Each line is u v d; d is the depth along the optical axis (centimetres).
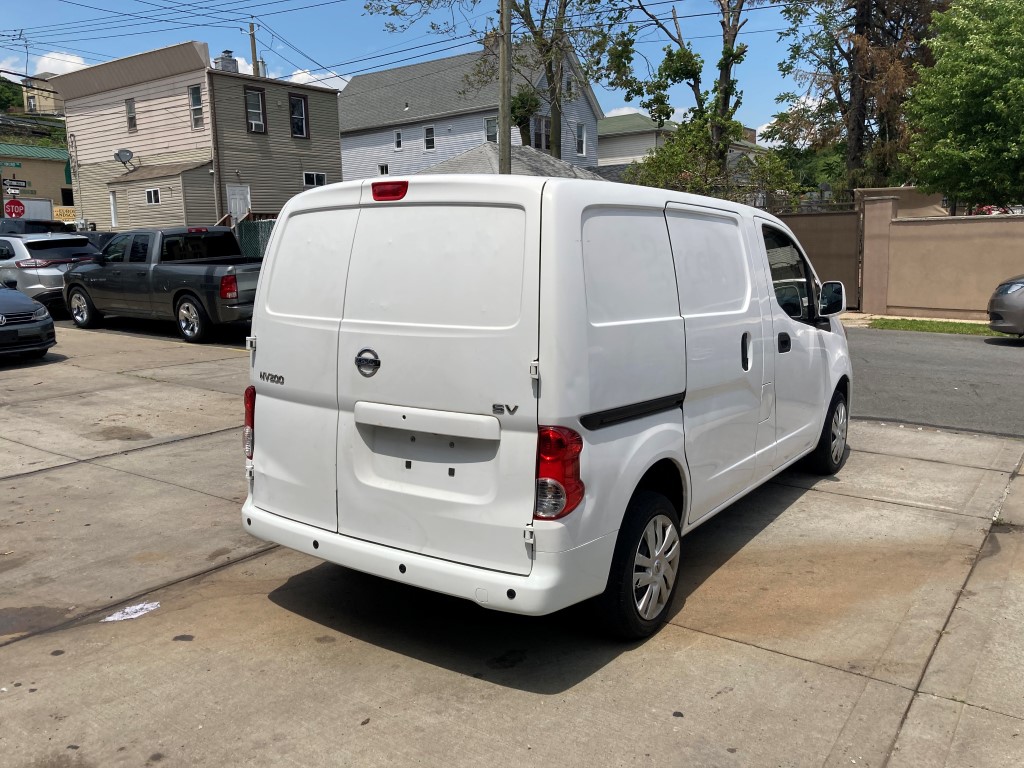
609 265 357
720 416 447
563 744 313
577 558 339
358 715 333
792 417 557
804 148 3522
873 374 1098
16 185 3216
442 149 3984
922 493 614
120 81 3067
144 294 1403
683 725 325
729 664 372
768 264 522
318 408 391
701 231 443
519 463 334
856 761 303
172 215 2894
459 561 352
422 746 312
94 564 489
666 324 390
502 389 334
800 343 563
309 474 397
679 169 2006
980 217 1653
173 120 2978
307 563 495
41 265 1617
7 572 478
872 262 1798
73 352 1262
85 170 3297
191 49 2817
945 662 371
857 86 3209
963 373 1098
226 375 1071
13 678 362
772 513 574
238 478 653
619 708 337
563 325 327
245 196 2995
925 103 2031
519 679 361
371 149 4247
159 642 395
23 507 585
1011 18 1859
